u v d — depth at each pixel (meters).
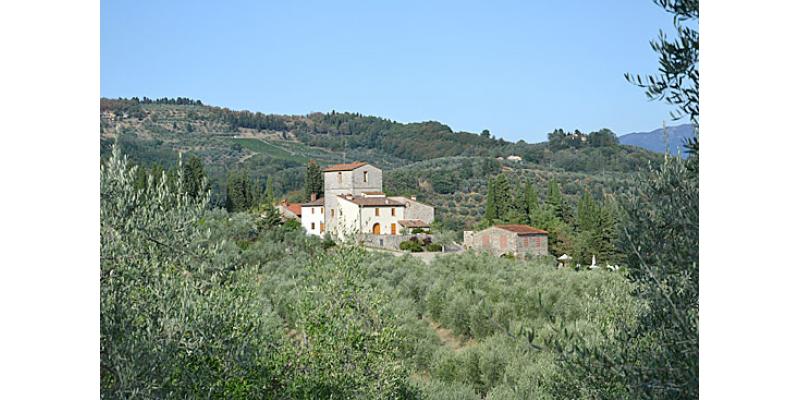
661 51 3.61
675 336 3.58
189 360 5.13
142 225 4.84
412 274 23.08
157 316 4.85
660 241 3.68
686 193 3.62
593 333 6.59
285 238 33.22
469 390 11.62
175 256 5.19
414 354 14.52
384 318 10.00
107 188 4.66
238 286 6.38
